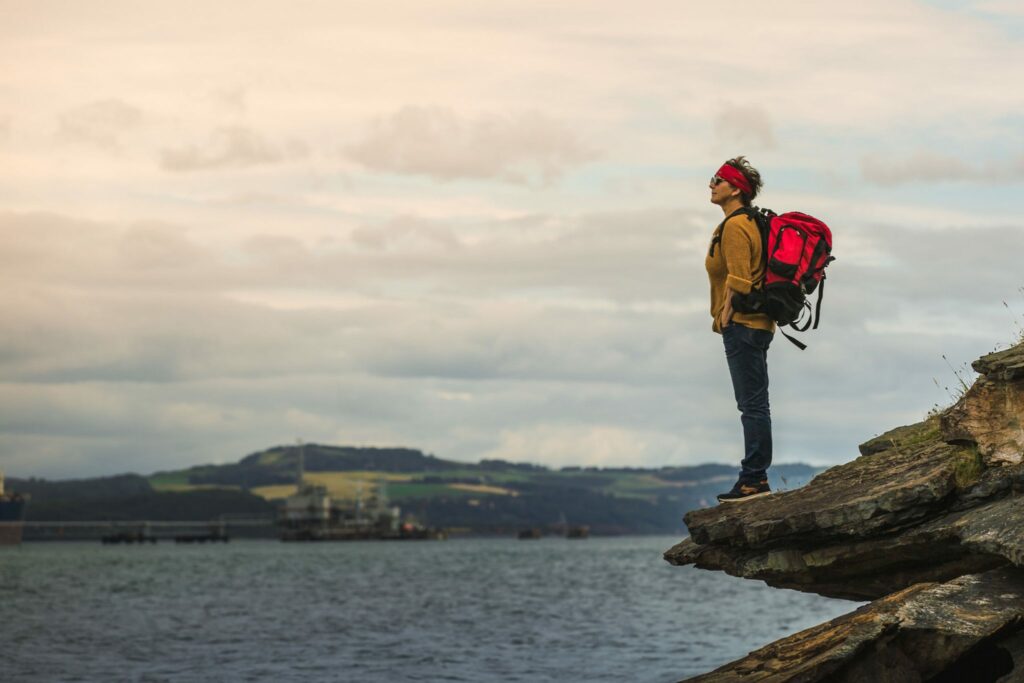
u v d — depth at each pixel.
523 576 105.94
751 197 14.48
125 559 198.12
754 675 11.91
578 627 42.34
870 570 13.49
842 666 11.44
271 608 57.78
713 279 14.62
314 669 28.59
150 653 33.19
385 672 27.88
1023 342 13.22
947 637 11.36
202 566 151.38
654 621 45.28
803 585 14.36
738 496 14.67
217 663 30.23
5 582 95.62
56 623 46.59
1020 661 11.31
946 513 12.59
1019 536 11.35
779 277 13.81
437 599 65.69
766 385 14.46
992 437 12.64
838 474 14.19
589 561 161.00
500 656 31.50
